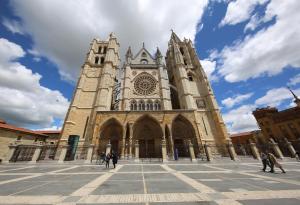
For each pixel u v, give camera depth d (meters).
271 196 5.89
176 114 36.16
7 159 21.81
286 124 52.66
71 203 5.27
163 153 24.66
